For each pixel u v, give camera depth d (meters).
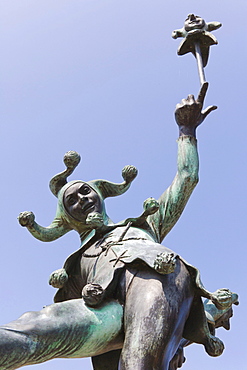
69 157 13.47
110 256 11.92
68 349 10.88
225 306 11.35
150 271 11.46
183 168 13.26
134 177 13.49
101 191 13.40
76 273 12.30
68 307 11.15
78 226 13.01
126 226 12.55
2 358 10.30
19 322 10.76
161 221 13.15
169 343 10.90
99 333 11.04
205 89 13.40
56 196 13.52
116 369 12.10
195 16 14.09
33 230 13.00
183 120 13.51
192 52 14.18
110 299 11.45
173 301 11.15
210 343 11.56
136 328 10.90
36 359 10.61
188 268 11.66
